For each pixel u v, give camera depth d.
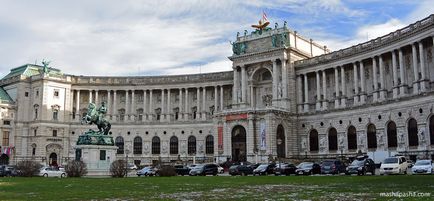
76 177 61.47
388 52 88.94
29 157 122.06
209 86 125.75
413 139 81.12
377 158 86.44
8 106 122.81
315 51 120.19
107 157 69.75
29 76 127.31
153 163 119.75
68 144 126.25
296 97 108.94
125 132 129.75
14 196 29.69
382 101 88.12
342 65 100.25
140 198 28.08
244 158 102.44
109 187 38.81
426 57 82.19
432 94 76.19
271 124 99.88
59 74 128.50
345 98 99.50
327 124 101.62
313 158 102.00
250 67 114.25
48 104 124.19
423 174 53.66
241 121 102.81
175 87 129.00
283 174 68.00
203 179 53.75
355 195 27.81
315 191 31.89
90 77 131.38
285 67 107.69
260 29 113.94
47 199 27.45
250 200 25.97
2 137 120.75
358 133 93.69
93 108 71.44
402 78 84.81
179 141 126.00
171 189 35.97
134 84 130.88
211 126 122.94
